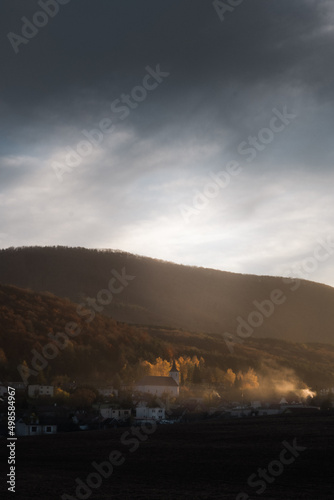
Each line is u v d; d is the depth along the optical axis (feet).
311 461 291.99
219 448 351.05
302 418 515.09
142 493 228.84
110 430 478.18
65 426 513.04
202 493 226.99
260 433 411.95
